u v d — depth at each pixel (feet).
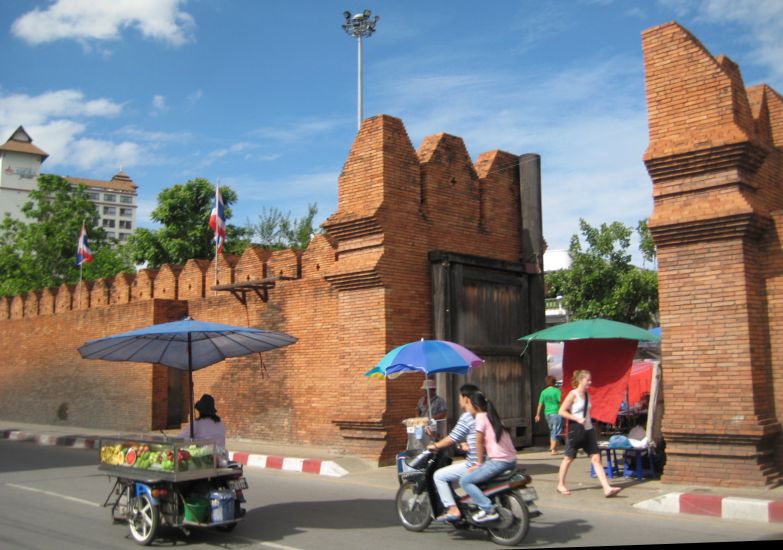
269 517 29.43
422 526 26.43
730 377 31.40
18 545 24.89
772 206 36.58
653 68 34.91
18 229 147.64
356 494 35.14
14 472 43.42
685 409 32.40
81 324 74.13
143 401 64.44
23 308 85.30
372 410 43.96
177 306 63.72
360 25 88.58
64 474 42.37
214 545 24.82
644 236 82.33
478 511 24.79
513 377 50.08
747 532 25.36
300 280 52.34
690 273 32.96
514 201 54.49
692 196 33.19
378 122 45.52
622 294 78.18
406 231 45.91
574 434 32.58
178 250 106.11
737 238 31.83
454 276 46.50
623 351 37.40
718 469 31.22
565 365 39.04
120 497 26.96
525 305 51.88
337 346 49.16
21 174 305.32
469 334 47.19
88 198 153.07
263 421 54.08
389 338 43.96
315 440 49.85
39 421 79.00
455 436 25.14
